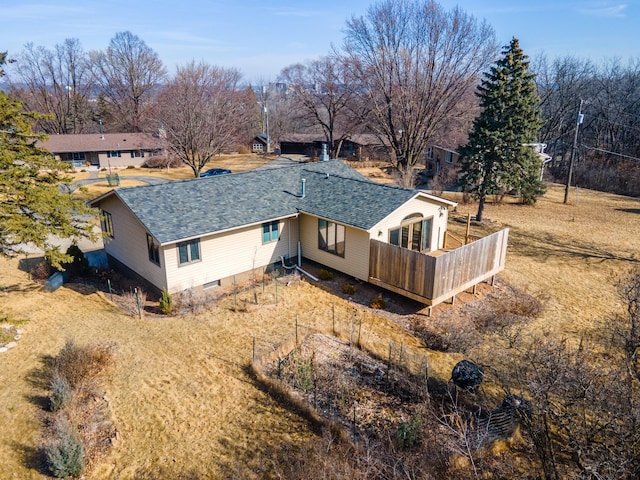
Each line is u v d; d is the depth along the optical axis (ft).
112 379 38.34
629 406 24.02
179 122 123.75
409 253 52.03
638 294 38.63
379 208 57.82
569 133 170.81
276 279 61.31
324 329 48.78
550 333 49.29
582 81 173.68
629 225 95.40
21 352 41.27
